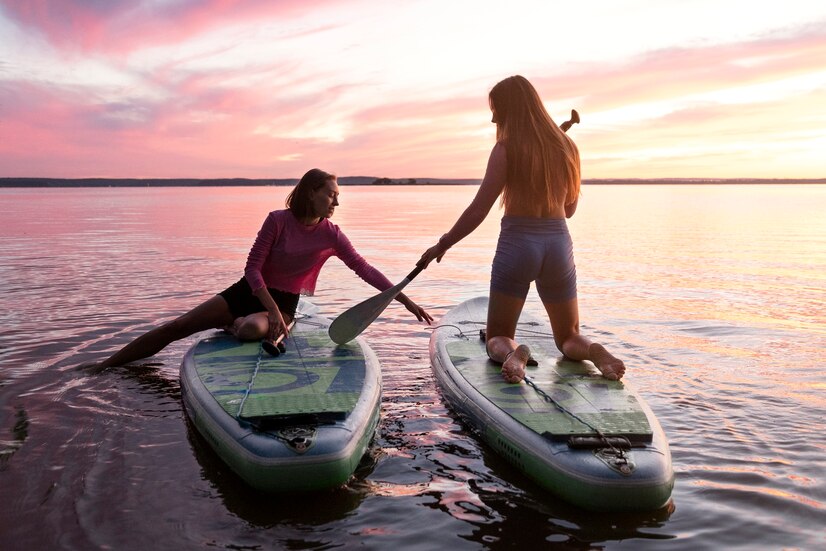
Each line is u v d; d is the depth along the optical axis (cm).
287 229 448
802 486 286
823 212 3041
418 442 342
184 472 303
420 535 250
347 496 283
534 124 359
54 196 8538
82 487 286
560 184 364
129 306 679
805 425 356
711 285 853
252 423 300
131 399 400
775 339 550
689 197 6519
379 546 242
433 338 473
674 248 1350
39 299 719
